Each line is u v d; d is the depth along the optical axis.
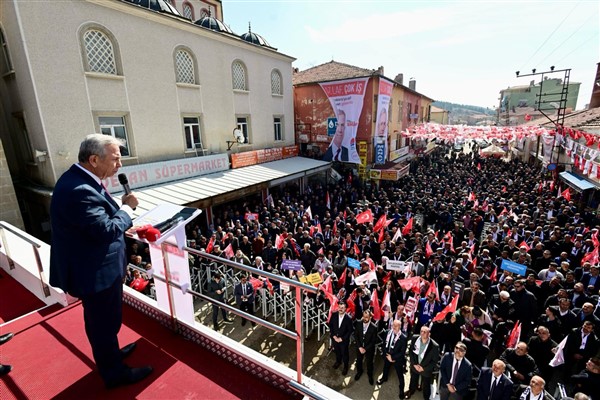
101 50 12.09
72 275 2.19
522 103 60.12
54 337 3.16
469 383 5.73
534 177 23.09
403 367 6.69
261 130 20.12
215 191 13.93
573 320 6.88
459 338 7.00
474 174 25.17
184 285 2.97
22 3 9.96
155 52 13.69
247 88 18.70
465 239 11.97
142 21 13.06
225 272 9.98
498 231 12.28
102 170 2.26
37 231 13.91
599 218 14.10
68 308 3.70
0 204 10.45
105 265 2.27
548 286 8.10
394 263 8.91
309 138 24.62
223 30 17.39
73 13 11.06
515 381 5.99
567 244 10.29
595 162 14.70
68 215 2.04
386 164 23.50
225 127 17.52
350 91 22.02
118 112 12.70
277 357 7.96
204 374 2.66
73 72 11.30
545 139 25.28
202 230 14.62
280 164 20.47
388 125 24.84
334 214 16.66
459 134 22.86
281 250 10.98
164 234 2.61
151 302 3.42
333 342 7.61
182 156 15.44
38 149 11.52
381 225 12.47
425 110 40.91
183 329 3.11
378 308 7.61
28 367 2.75
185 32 14.80
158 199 12.37
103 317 2.39
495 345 7.39
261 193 18.39
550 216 13.55
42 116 10.77
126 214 2.32
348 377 7.35
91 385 2.54
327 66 26.95
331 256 10.62
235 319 9.42
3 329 3.30
